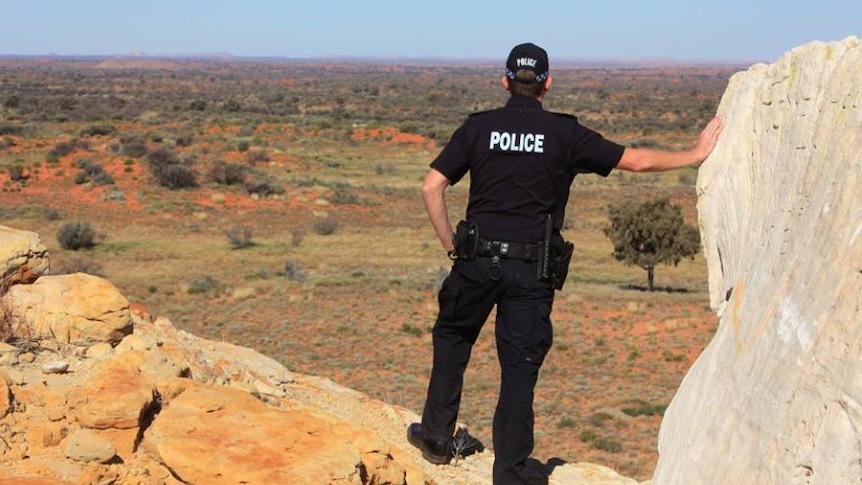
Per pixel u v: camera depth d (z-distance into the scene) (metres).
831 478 2.05
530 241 3.62
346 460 3.30
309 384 5.71
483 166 3.64
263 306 38.88
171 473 3.38
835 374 2.13
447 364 4.19
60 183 67.56
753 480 2.37
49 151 75.44
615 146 3.62
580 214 66.50
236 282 45.09
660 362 30.41
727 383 2.83
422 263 51.91
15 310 4.29
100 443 3.34
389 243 57.88
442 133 107.38
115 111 136.50
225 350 5.74
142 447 3.48
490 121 3.65
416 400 25.47
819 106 2.89
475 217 3.70
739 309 3.04
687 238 43.03
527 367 3.74
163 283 45.00
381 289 41.94
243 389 4.61
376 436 3.89
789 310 2.50
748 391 2.60
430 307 38.22
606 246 57.00
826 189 2.56
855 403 2.02
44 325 4.30
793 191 2.92
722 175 3.64
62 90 193.88
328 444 3.38
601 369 29.61
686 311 36.75
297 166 84.81
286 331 34.53
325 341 33.03
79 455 3.33
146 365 3.96
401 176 83.31
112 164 71.75
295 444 3.38
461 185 74.44
